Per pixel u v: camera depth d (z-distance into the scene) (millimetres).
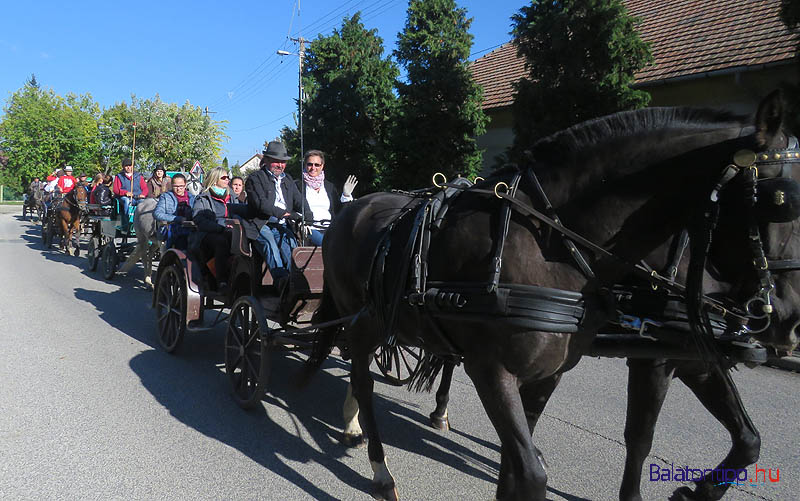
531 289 2266
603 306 2383
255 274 4684
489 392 2354
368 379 3432
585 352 2619
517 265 2326
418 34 10688
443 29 10797
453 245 2539
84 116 33125
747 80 8695
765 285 2045
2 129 31891
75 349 5734
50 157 31797
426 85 10672
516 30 8859
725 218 2139
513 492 2246
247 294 5094
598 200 2322
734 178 2090
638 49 8047
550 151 2488
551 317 2225
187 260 5387
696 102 9352
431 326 2666
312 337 4273
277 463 3498
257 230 4746
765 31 9328
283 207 4945
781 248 2070
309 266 4297
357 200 3793
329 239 3744
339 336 4078
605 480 3332
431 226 2678
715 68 9023
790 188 1934
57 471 3285
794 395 4742
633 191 2285
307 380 3957
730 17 10359
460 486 3281
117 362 5352
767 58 8523
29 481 3162
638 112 2363
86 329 6555
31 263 12094
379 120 13102
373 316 3176
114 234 10125
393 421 4219
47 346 5805
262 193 4711
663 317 2492
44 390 4555
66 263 12352
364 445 3803
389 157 11250
